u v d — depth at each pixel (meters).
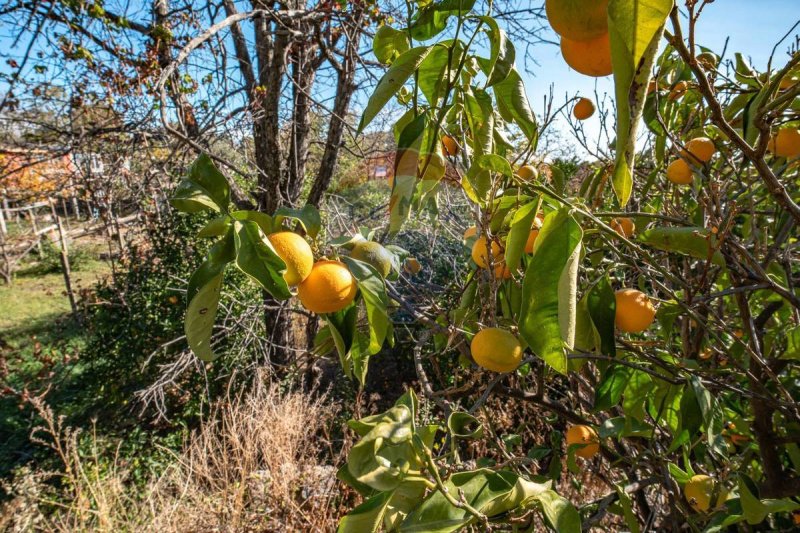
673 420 1.34
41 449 4.47
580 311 1.12
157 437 4.46
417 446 0.82
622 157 0.45
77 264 12.10
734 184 2.05
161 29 3.94
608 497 1.58
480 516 0.82
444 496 0.84
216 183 0.83
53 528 3.39
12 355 6.50
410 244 4.73
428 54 0.93
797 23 0.99
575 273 0.72
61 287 10.81
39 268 12.14
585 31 0.48
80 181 5.48
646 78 0.47
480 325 1.27
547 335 0.79
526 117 1.06
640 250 1.02
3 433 4.74
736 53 1.42
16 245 12.33
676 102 1.68
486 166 0.91
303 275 0.84
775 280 1.58
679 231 1.13
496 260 1.20
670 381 1.18
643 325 1.08
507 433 2.96
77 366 6.17
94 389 5.19
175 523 3.04
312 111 5.41
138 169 5.76
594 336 1.14
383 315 0.93
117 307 5.48
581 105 1.66
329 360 5.81
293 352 5.36
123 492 3.54
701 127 1.60
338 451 4.25
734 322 1.97
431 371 5.12
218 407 4.49
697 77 0.70
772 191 0.85
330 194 5.68
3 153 4.19
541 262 0.80
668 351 1.34
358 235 1.10
